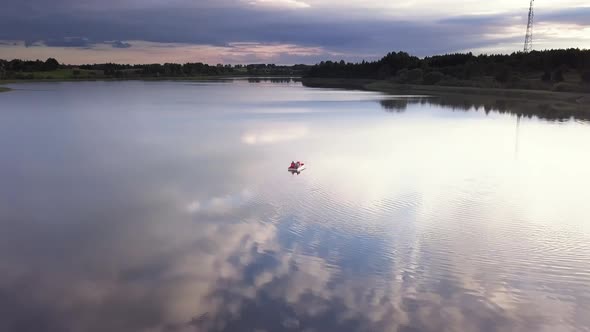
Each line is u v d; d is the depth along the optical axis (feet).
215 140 133.28
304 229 59.52
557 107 250.37
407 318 39.24
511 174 90.89
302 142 129.70
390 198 73.10
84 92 388.57
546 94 320.09
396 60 609.83
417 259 50.29
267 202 71.26
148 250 53.57
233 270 48.21
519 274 46.70
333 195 74.79
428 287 44.27
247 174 90.12
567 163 102.22
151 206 69.92
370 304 41.39
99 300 42.60
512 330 37.78
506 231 58.59
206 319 39.42
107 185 82.48
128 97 326.44
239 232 58.90
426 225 60.85
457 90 403.34
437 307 40.88
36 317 39.96
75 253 53.21
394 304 41.39
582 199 73.67
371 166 97.50
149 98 316.81
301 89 469.98
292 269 48.24
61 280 46.62
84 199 74.18
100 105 255.70
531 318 39.24
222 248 53.83
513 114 213.66
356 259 50.52
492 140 134.92
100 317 39.86
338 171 92.63
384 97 337.93
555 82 377.91
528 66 456.45
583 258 50.37
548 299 42.06
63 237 58.23
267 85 583.58
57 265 50.16
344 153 112.68
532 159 106.32
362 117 197.77
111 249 54.08
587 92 317.63
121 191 78.43
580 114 212.84
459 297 42.47
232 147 121.70
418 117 199.62
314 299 42.29
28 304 42.09
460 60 561.43
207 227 60.80
